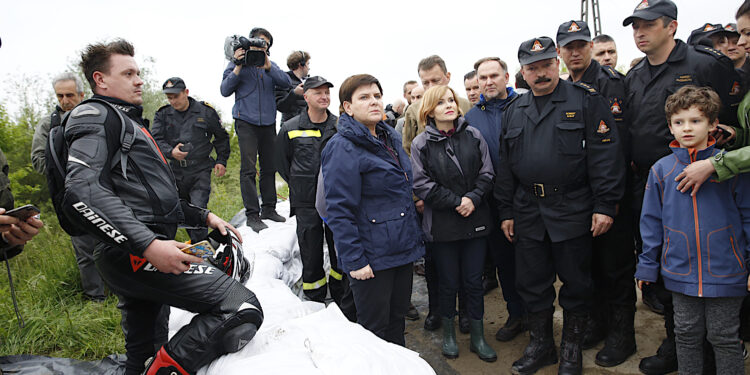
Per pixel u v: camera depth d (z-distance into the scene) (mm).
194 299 1781
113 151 1687
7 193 2143
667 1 2357
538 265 2680
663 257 2168
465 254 2848
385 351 1835
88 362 2533
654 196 2186
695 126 1988
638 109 2535
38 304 3322
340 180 2217
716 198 2002
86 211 1556
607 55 3977
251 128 4289
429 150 2795
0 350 2725
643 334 2998
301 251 3418
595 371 2639
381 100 2348
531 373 2664
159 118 4352
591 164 2471
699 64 2350
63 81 3305
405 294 2471
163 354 1728
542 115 2549
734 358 2043
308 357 1761
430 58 3615
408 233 2330
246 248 3740
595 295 2889
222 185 7871
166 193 1831
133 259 1750
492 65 3096
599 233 2463
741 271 1987
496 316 3518
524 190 2688
